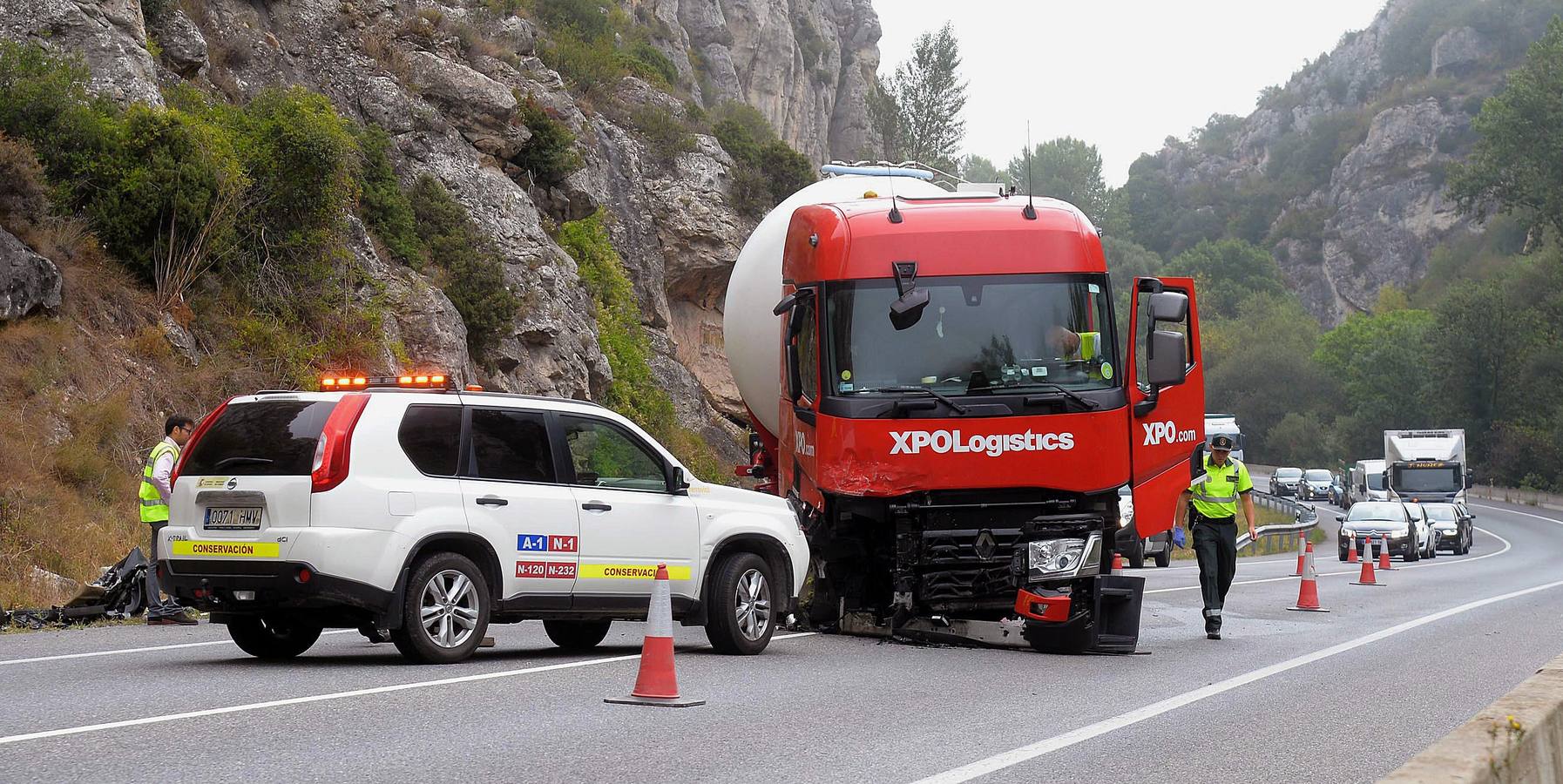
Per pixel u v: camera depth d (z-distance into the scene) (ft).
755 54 281.54
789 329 44.75
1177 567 105.40
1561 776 15.40
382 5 114.11
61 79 73.20
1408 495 183.01
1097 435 41.57
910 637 45.19
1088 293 43.14
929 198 46.62
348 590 32.91
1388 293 582.35
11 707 27.58
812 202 56.39
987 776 23.32
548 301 110.22
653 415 122.83
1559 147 305.94
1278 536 162.40
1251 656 43.27
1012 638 42.34
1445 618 59.00
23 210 68.03
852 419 41.68
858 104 328.29
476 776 22.13
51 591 51.21
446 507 34.71
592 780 22.16
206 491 34.06
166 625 47.80
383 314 88.02
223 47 97.19
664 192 146.82
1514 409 331.57
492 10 138.41
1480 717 14.74
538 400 37.52
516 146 118.11
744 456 139.23
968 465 41.24
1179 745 26.84
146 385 69.00
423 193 103.45
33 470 58.34
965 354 42.24
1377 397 420.77
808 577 49.03
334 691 30.35
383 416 34.24
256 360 77.10
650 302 138.82
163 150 75.15
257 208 82.53
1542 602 68.54
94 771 21.49
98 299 70.08
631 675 34.45
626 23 212.43
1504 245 561.02
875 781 22.70
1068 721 29.35
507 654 39.37
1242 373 495.41
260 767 22.24
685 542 39.29
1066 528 41.60
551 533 36.50
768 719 28.78
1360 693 34.86
